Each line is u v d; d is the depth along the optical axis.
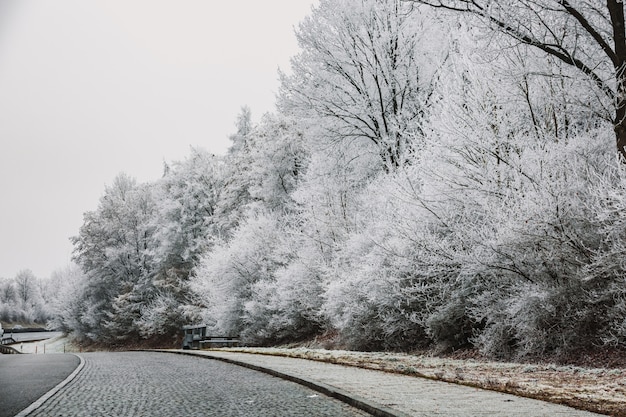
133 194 62.84
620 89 11.49
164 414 6.79
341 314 19.48
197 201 52.22
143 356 23.53
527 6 12.05
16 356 24.86
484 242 12.48
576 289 11.45
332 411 6.79
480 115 13.24
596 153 12.55
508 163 12.72
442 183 13.89
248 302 27.62
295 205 29.89
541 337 11.85
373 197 20.22
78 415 6.84
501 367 10.76
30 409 7.26
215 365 15.90
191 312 42.06
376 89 23.23
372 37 22.69
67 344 73.12
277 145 37.16
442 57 22.36
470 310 14.23
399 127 21.70
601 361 10.59
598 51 13.02
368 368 11.81
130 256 61.75
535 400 6.78
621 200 9.61
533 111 13.91
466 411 5.96
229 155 57.66
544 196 11.22
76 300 67.88
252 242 31.09
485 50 13.23
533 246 11.84
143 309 53.38
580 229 11.35
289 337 27.72
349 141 23.70
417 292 16.03
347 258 20.25
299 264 23.94
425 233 14.55
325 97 23.20
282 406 7.29
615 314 10.58
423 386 8.41
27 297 165.38
